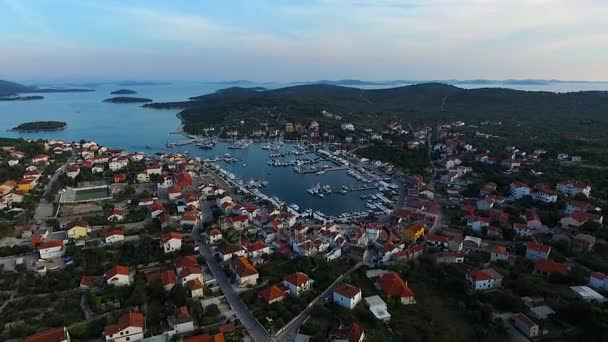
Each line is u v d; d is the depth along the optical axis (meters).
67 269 145.12
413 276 143.88
